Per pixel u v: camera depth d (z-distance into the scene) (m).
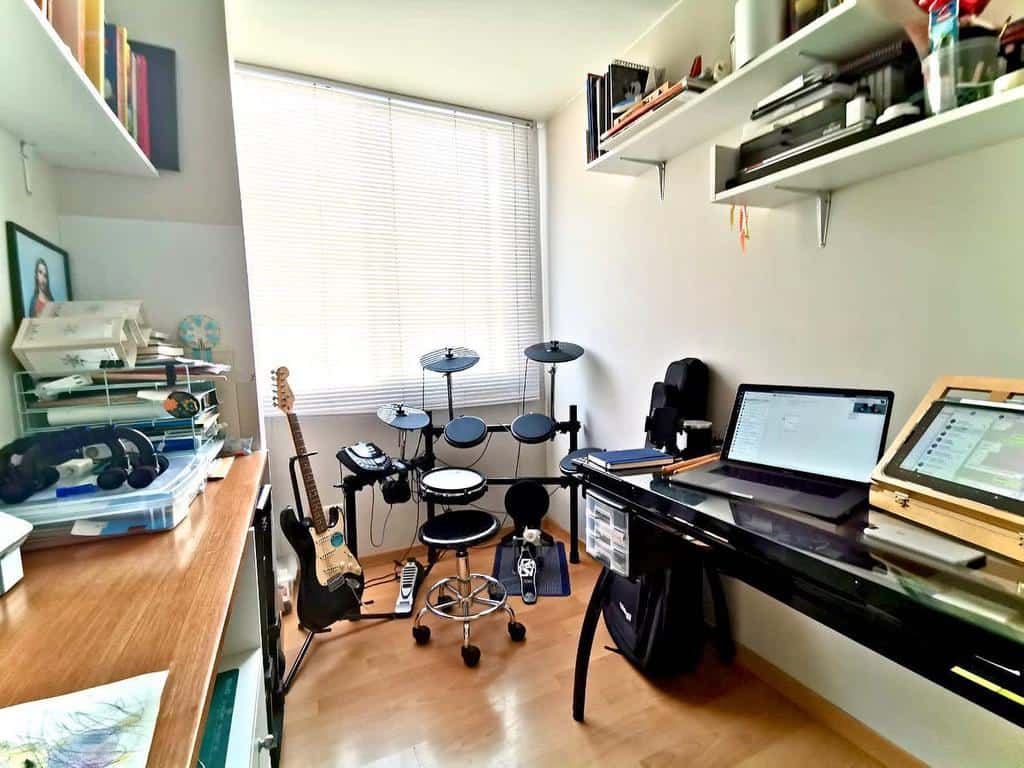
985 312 1.03
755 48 1.20
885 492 0.92
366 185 2.38
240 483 1.22
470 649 1.65
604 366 2.38
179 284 1.52
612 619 1.77
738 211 1.60
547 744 1.33
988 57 0.83
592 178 2.36
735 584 1.67
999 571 0.72
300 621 1.67
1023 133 0.92
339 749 1.32
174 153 1.48
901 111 0.93
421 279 2.55
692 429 1.49
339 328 2.37
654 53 1.87
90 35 0.98
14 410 0.98
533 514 2.37
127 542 0.84
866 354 1.26
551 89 2.36
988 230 1.01
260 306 2.21
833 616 0.81
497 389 2.80
